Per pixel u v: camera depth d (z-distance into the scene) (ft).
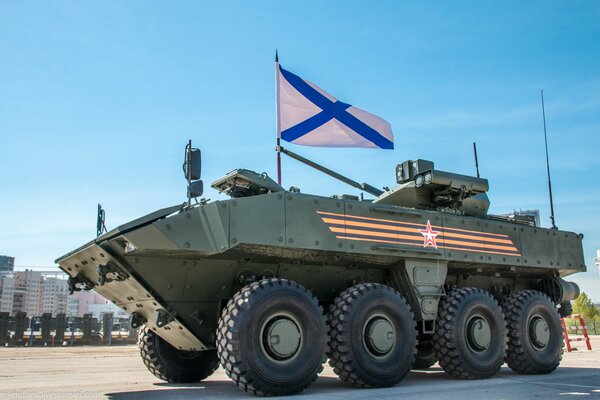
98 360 45.62
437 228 25.58
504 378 25.95
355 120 36.24
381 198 29.27
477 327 25.66
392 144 37.50
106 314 85.35
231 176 23.27
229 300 21.20
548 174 32.68
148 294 21.12
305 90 34.88
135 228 19.33
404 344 23.00
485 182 29.40
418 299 24.70
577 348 53.47
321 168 31.81
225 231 19.88
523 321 27.99
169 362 25.46
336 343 21.83
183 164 20.84
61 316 82.02
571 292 32.04
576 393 20.30
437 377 26.76
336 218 22.41
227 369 19.24
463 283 29.99
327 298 25.43
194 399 19.10
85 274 22.43
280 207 21.15
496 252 27.55
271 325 19.83
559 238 30.96
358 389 21.74
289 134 33.78
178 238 19.40
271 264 23.09
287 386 19.69
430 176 27.22
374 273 25.84
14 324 80.18
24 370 34.55
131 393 21.20
